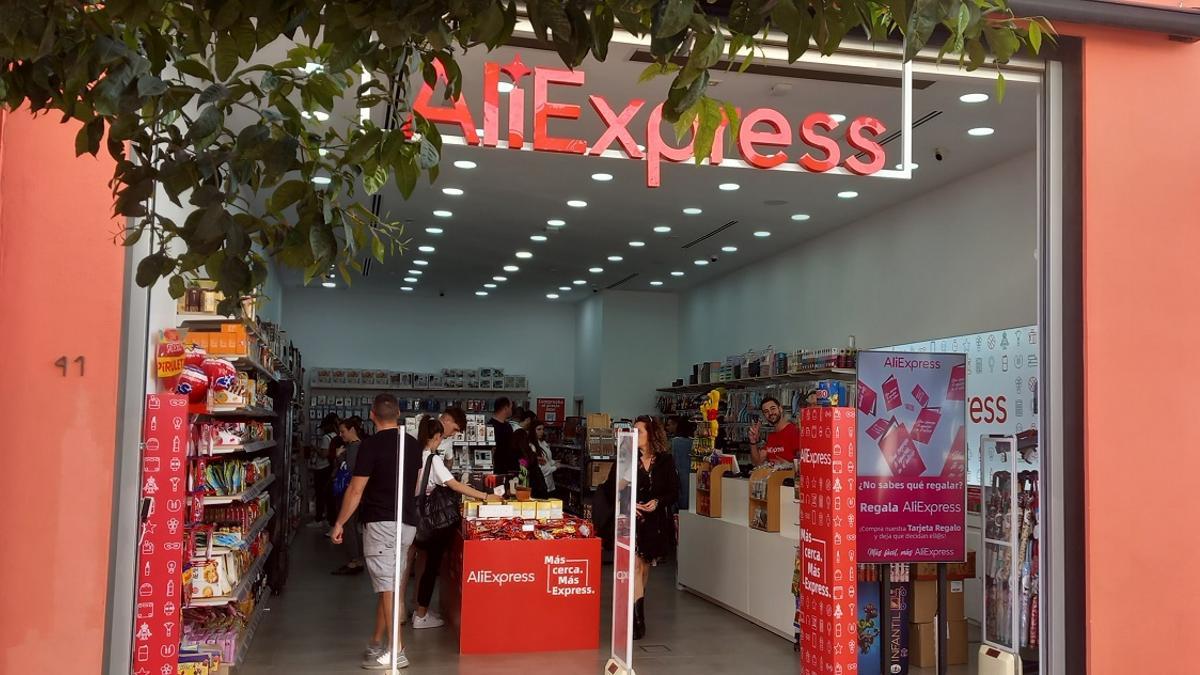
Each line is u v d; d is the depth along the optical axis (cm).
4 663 387
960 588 674
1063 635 466
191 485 555
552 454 1691
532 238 1201
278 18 144
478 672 625
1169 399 470
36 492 392
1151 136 477
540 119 457
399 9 130
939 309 920
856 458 595
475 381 1825
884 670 619
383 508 636
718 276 1478
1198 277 476
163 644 421
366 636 729
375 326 1834
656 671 643
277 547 895
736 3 134
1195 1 484
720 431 1398
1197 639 464
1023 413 804
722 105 150
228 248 149
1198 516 468
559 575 690
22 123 395
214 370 557
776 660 671
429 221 1102
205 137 148
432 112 447
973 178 877
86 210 400
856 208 1012
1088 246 466
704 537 888
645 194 960
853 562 550
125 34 165
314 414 1775
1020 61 474
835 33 134
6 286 393
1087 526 459
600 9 133
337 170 170
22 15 137
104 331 399
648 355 1692
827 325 1137
